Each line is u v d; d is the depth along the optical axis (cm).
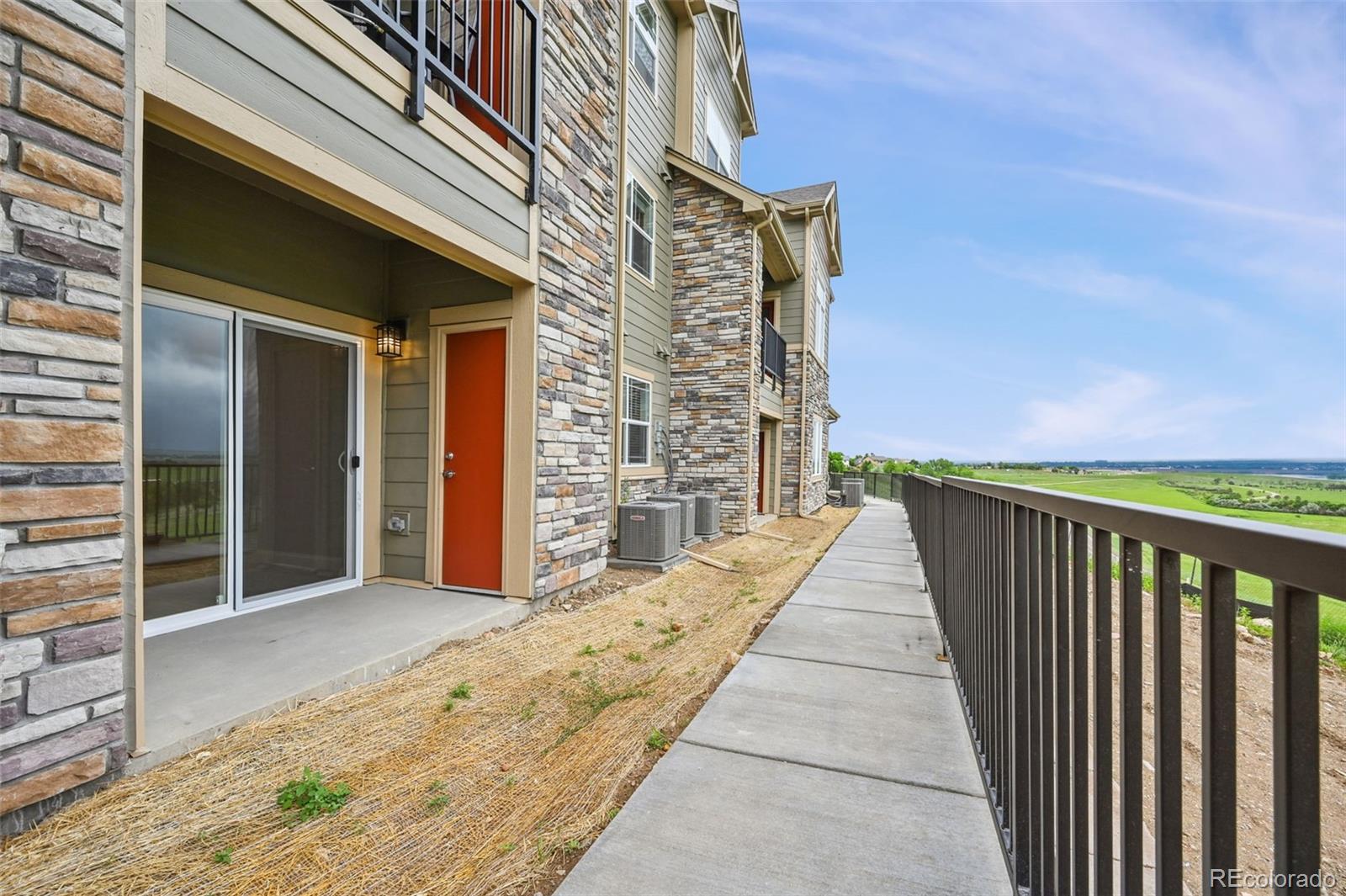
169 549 340
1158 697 88
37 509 173
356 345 447
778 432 1172
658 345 869
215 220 353
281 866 166
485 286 428
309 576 418
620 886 159
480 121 434
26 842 167
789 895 156
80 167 182
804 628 403
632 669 328
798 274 1160
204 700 247
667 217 900
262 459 387
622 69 701
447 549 441
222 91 225
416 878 163
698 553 714
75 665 182
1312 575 59
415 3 320
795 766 221
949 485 350
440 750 231
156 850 169
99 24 187
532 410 412
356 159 282
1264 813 221
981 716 224
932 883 161
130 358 196
